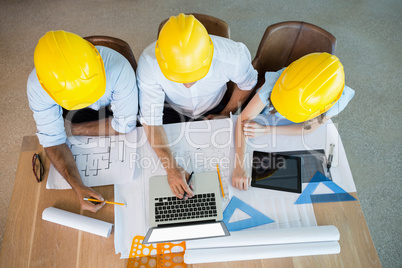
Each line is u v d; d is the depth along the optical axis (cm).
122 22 267
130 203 115
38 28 266
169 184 116
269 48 143
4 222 187
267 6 270
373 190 190
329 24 258
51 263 105
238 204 114
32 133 214
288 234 104
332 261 103
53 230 111
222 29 143
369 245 105
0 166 203
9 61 247
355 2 269
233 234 105
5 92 231
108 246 107
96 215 113
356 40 249
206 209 111
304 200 114
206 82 135
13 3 281
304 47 141
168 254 105
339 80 99
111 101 134
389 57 239
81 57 96
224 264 103
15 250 107
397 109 216
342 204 113
